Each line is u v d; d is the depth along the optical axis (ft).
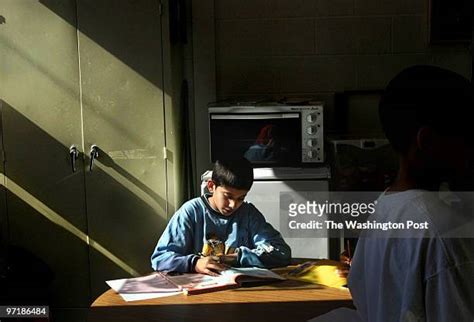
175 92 11.86
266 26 13.12
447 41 12.80
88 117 11.37
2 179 11.44
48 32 11.21
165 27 11.26
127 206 11.54
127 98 11.36
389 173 10.66
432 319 3.55
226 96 13.25
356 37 13.06
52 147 11.41
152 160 11.47
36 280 11.11
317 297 6.61
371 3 12.98
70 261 11.60
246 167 8.23
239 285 6.97
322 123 11.44
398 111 3.98
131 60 11.31
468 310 3.49
